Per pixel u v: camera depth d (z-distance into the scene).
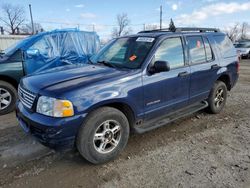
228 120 5.11
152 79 3.75
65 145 3.06
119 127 3.47
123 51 4.18
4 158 3.57
